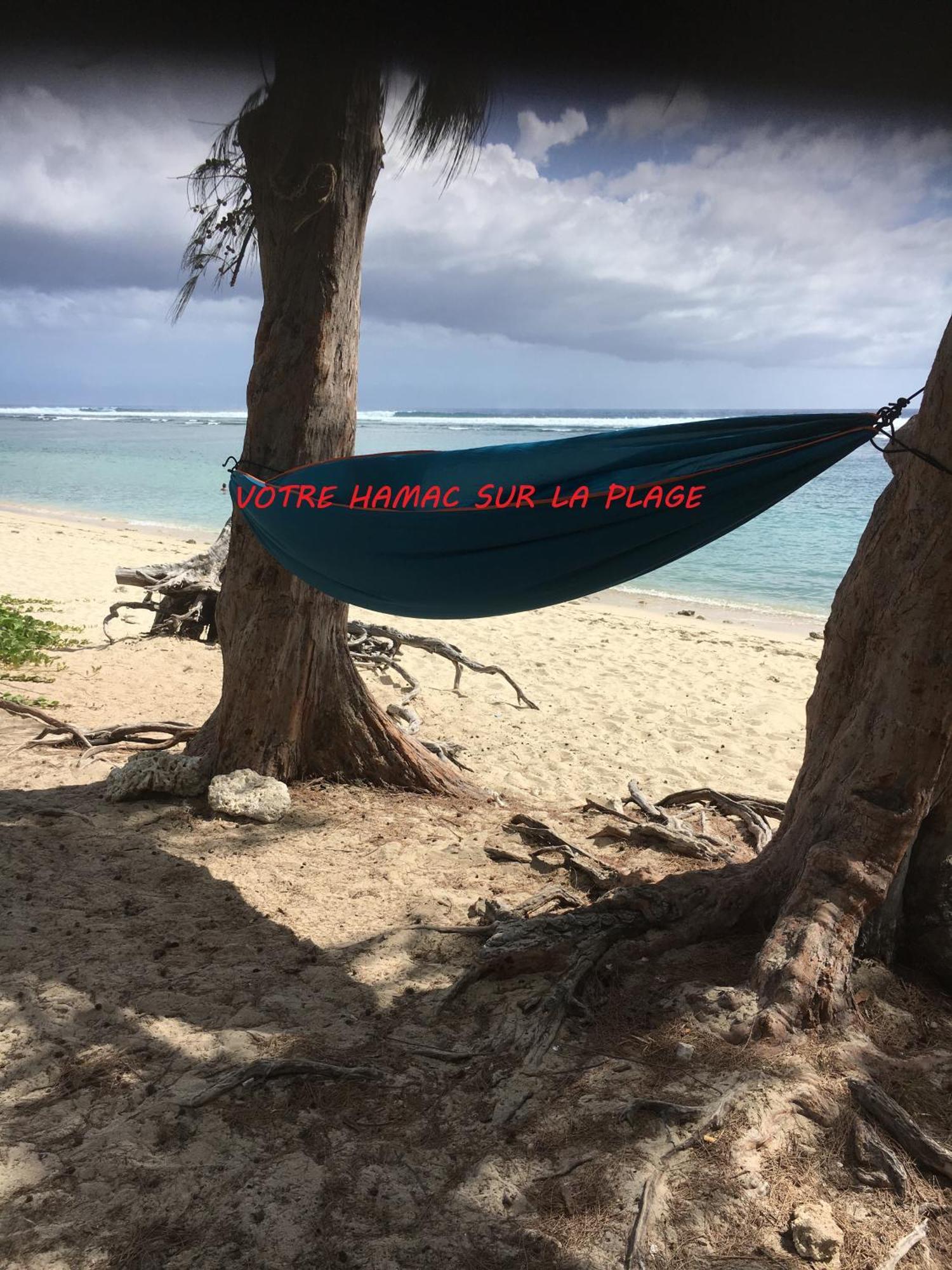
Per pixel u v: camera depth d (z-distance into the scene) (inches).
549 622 568.1
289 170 209.9
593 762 318.0
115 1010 143.3
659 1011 138.6
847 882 139.2
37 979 150.8
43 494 1218.0
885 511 146.8
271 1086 125.9
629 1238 100.8
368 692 261.4
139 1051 133.2
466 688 407.8
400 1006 149.2
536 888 198.5
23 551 676.1
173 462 1784.0
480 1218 104.6
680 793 258.8
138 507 1107.9
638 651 495.8
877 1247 102.2
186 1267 97.6
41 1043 134.3
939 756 137.5
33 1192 106.7
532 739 340.8
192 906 182.2
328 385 223.9
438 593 170.1
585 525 149.8
